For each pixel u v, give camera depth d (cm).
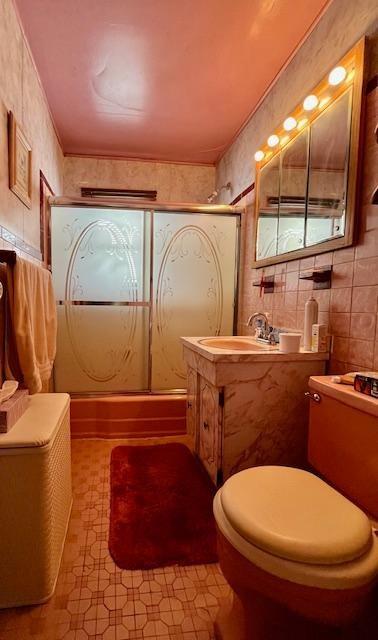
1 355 132
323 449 119
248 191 260
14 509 107
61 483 132
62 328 249
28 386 137
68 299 248
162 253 257
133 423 246
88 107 251
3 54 146
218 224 263
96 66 206
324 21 163
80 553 133
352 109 138
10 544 108
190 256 262
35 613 108
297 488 96
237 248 266
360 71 133
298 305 184
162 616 109
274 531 78
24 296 133
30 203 193
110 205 244
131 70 210
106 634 103
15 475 106
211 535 143
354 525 81
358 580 71
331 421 115
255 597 87
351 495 105
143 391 260
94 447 228
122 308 255
